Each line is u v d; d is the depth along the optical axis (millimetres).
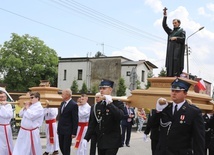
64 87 44188
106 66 42750
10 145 9008
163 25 7152
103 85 6477
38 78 41312
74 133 9227
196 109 4785
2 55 40562
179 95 4828
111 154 6328
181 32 6961
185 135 4758
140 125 22906
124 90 36219
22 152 8539
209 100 6230
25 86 40688
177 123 4758
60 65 44719
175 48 6945
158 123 5094
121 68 42125
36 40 41562
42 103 8820
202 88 8258
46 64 41938
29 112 8469
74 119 9227
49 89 9164
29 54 41219
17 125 15477
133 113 15180
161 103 4965
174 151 4746
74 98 20047
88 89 42688
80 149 10195
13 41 40750
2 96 8898
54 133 10773
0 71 40688
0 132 8859
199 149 4641
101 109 6484
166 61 7078
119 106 6500
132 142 17297
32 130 8625
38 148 8719
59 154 11531
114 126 6434
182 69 6969
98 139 6492
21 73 40688
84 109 10250
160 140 4926
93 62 43531
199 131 4676
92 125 6715
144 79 42812
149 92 5898
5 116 8797
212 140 8000
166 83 5961
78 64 43812
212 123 7906
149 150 14203
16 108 15492
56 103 9203
